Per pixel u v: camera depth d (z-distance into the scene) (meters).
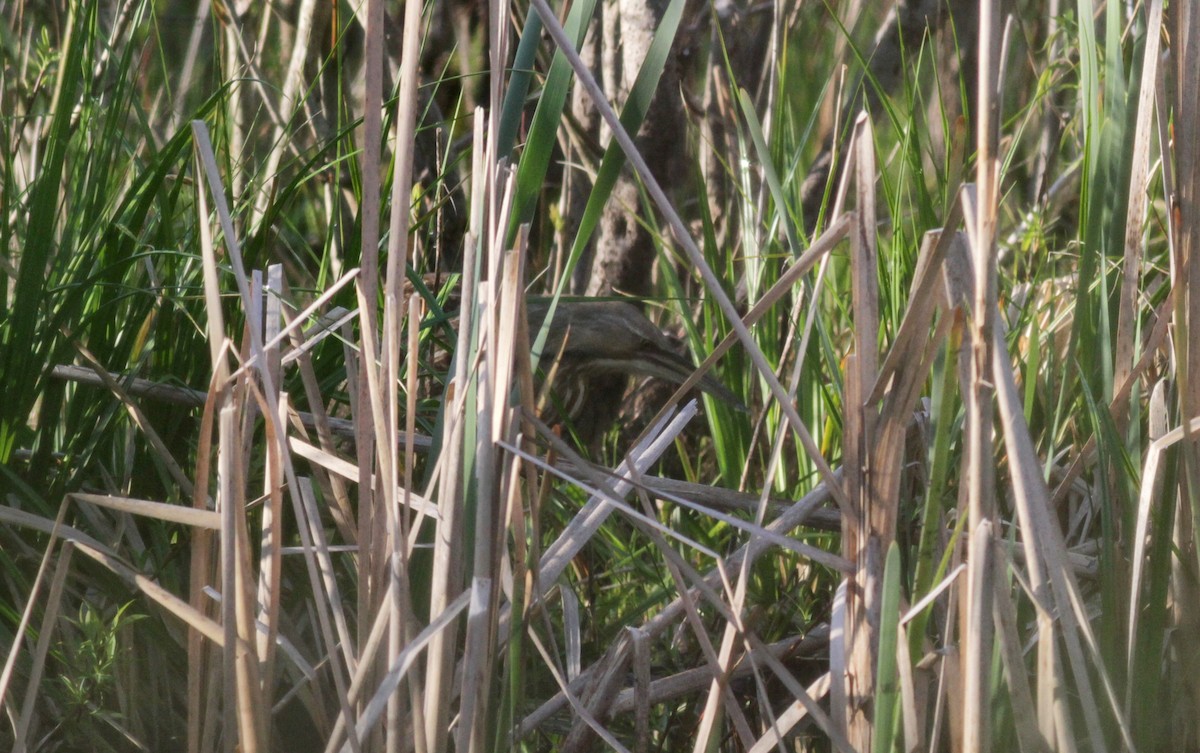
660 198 3.89
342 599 5.64
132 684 5.11
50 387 5.60
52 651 4.95
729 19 9.14
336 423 5.81
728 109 8.62
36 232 5.26
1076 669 4.16
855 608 4.27
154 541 5.44
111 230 5.73
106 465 5.91
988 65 3.64
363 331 4.21
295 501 4.22
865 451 4.17
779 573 6.39
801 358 4.30
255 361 4.14
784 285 4.25
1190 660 4.95
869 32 10.78
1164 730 5.06
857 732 4.32
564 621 5.50
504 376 4.10
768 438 6.97
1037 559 4.07
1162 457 4.84
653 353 8.78
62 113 5.31
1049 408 5.34
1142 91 4.78
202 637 4.71
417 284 5.34
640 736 4.77
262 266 6.00
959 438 5.66
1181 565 4.86
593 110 9.27
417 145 8.67
